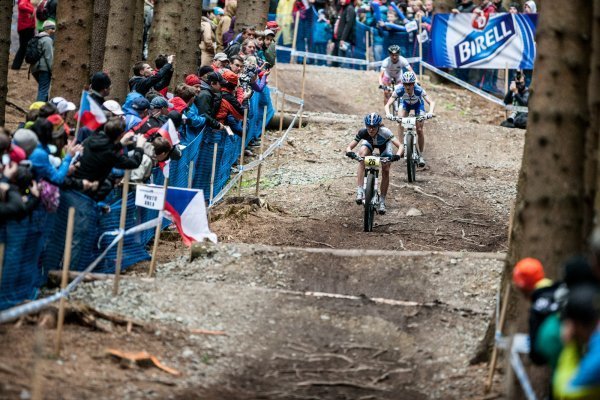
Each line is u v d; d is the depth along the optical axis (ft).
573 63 46.83
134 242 70.23
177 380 47.24
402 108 110.83
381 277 68.59
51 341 48.44
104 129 60.39
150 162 69.97
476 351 53.62
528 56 153.17
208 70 100.99
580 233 47.55
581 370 29.45
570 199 47.14
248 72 112.06
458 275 68.54
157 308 57.16
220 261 69.56
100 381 44.73
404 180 110.42
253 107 120.88
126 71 95.40
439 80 171.63
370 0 173.88
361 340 56.18
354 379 50.49
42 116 59.11
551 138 47.21
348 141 129.39
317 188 105.40
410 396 48.98
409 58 165.68
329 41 172.76
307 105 151.64
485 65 156.56
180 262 70.38
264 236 84.84
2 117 88.43
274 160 119.65
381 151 91.20
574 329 31.99
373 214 89.40
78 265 61.11
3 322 49.39
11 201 49.55
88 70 82.43
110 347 49.52
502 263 70.28
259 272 68.23
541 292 38.34
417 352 55.16
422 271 69.31
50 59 112.37
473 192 107.76
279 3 173.06
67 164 56.85
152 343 51.49
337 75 164.86
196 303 58.80
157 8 112.16
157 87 87.71
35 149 54.85
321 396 47.67
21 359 45.06
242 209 90.38
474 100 164.66
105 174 60.75
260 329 56.29
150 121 75.51
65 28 81.00
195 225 72.08
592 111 50.65
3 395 39.91
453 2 177.37
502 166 124.16
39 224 54.80
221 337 54.19
